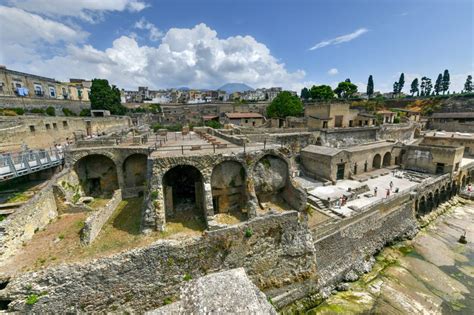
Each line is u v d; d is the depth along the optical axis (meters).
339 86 113.62
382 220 28.34
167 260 15.70
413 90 136.00
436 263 26.02
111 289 14.52
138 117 79.38
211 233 16.80
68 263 14.51
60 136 40.28
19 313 12.71
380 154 47.41
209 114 96.44
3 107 42.16
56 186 22.77
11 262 15.34
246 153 22.42
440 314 19.61
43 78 58.72
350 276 23.03
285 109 73.31
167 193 21.95
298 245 19.78
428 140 57.47
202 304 5.40
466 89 127.38
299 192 22.31
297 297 19.91
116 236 18.88
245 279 6.30
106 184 30.20
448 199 42.69
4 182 25.59
